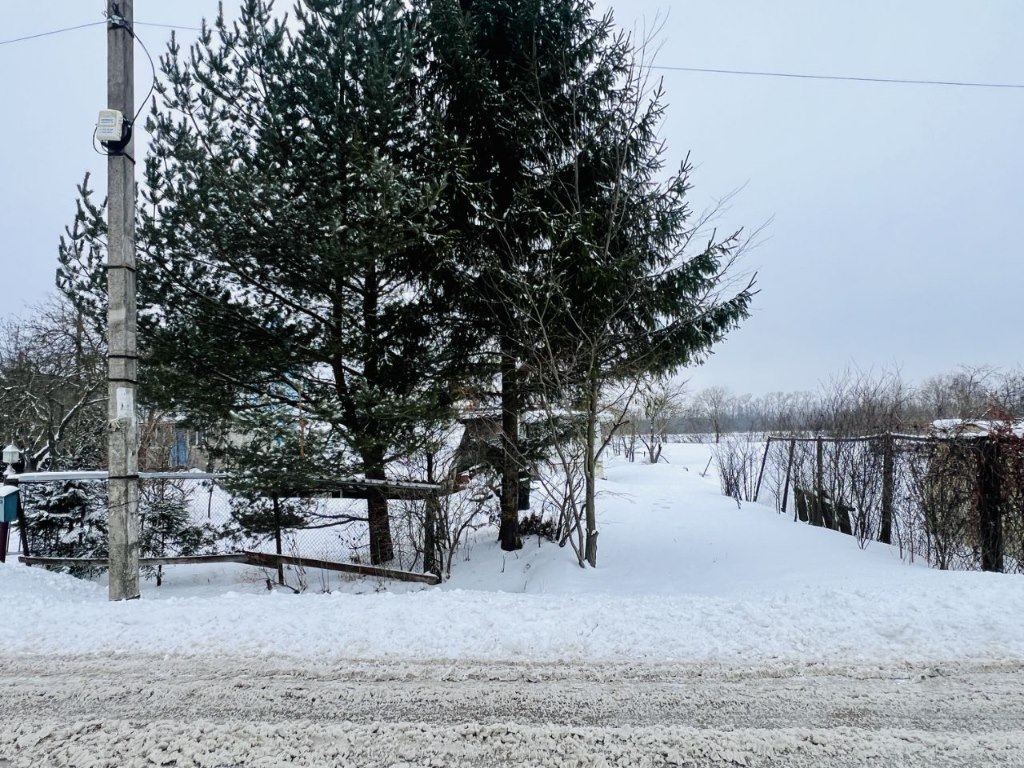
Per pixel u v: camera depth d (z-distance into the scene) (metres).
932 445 8.09
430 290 8.77
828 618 4.55
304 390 8.34
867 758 2.82
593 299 7.99
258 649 4.16
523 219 8.48
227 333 7.99
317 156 7.55
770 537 10.09
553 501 9.27
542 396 8.46
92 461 11.92
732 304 8.55
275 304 8.13
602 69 8.84
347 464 7.87
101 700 3.45
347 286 8.14
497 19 8.92
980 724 3.12
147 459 12.94
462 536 10.12
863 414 11.88
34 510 8.84
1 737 3.05
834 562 8.21
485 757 2.86
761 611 4.73
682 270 8.38
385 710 3.31
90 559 8.39
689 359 8.80
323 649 4.15
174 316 7.89
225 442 8.26
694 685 3.60
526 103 8.77
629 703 3.38
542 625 4.53
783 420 18.44
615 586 7.62
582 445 8.70
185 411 8.09
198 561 7.98
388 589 7.81
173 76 7.59
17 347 21.39
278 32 7.65
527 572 8.30
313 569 8.73
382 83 7.39
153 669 3.87
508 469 9.27
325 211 7.29
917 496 8.21
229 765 2.81
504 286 8.37
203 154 7.41
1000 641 4.11
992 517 7.43
